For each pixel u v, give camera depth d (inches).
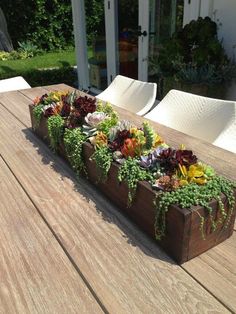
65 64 260.7
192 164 34.6
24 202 41.3
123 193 37.4
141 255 31.9
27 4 302.7
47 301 27.5
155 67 137.6
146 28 149.6
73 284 29.0
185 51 118.5
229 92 115.8
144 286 28.5
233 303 26.6
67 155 49.2
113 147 39.8
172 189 31.9
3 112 77.2
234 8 109.7
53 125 51.1
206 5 118.4
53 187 44.4
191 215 29.2
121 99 88.4
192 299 27.0
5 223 37.4
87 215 38.2
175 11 135.6
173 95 72.4
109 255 32.0
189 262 31.0
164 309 26.2
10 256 32.5
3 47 301.7
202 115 65.1
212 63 113.7
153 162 35.5
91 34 200.4
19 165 51.1
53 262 31.5
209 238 31.7
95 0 198.5
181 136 58.5
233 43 114.2
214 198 31.0
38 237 34.9
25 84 111.0
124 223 36.5
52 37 324.2
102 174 40.1
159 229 31.6
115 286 28.6
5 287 29.0
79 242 33.9
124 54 169.0
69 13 320.5
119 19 164.9
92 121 45.4
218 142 57.7
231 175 45.1
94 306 26.9
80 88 212.1
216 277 29.2
